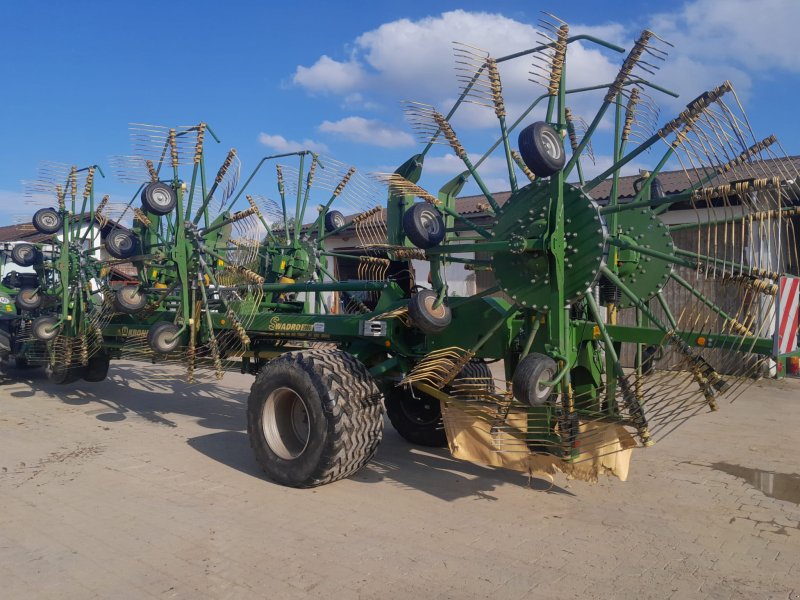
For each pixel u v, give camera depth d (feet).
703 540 13.08
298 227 27.25
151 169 22.54
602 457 14.79
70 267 26.76
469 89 15.75
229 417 25.02
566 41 14.10
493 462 16.17
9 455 19.16
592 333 14.96
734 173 14.32
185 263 20.76
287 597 10.53
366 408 15.98
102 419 24.48
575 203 13.74
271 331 19.94
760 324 13.07
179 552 12.26
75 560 11.88
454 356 16.37
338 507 14.84
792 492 16.14
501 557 12.14
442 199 18.33
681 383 13.78
